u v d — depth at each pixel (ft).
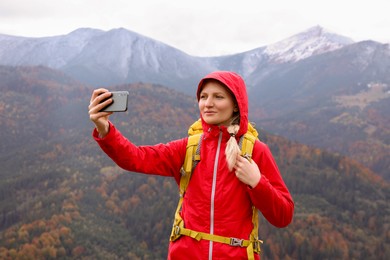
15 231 315.99
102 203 389.80
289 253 294.25
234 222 7.28
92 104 6.93
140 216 360.07
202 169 7.65
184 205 7.78
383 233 338.13
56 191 409.69
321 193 404.16
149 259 305.94
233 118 7.87
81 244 303.07
